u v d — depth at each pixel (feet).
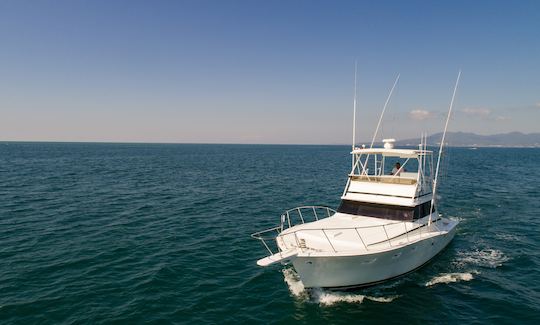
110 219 74.74
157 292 40.98
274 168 210.18
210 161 272.72
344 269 39.96
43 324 33.91
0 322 34.04
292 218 79.77
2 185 117.70
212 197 104.68
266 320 36.06
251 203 96.32
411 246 43.24
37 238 60.08
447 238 54.24
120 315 35.88
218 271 47.80
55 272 45.88
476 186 128.77
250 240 61.93
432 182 55.62
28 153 336.29
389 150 51.85
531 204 94.02
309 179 153.28
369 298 40.86
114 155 342.44
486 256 53.98
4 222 70.13
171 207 88.89
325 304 39.40
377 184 51.65
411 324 35.88
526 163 280.10
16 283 42.34
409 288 43.29
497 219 77.25
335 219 49.85
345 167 224.12
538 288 43.52
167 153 423.23
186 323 34.96
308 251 39.58
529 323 35.88
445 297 41.19
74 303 37.93
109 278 44.45
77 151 418.72
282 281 44.96
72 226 68.39
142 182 135.03
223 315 36.76
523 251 56.29
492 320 36.55
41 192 106.01
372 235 43.32
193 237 63.05
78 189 113.60
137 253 53.83
